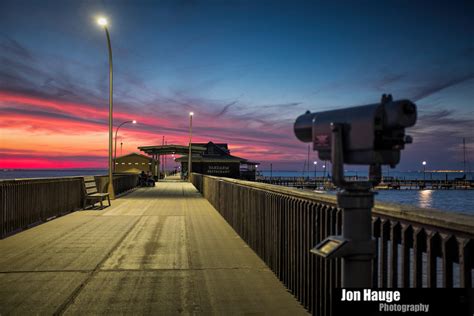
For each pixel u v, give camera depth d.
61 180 13.18
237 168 65.50
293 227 4.95
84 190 15.16
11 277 5.63
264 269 6.12
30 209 10.61
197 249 7.57
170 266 6.27
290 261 5.08
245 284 5.36
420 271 2.56
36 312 4.31
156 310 4.41
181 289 5.14
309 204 4.39
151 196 22.61
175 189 31.47
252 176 73.12
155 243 8.17
